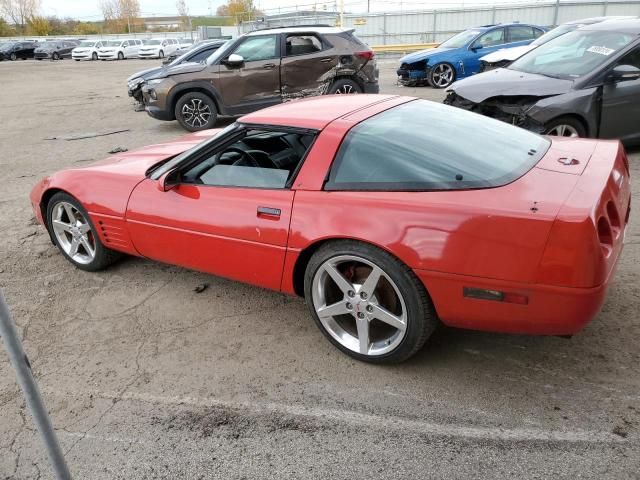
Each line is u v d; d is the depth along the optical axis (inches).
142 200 133.3
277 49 362.3
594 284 85.0
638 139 238.1
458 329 119.4
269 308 133.8
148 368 113.0
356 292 104.7
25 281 156.0
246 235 115.0
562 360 106.1
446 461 84.3
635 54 228.8
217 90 361.4
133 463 88.7
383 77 657.6
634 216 175.2
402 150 103.7
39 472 88.7
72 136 378.0
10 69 1198.9
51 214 157.6
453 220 91.0
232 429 94.5
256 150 117.5
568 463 82.1
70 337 126.5
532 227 86.2
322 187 106.2
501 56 436.1
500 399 96.9
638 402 93.7
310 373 108.1
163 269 158.4
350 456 86.8
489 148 108.8
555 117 223.6
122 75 912.3
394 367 108.0
